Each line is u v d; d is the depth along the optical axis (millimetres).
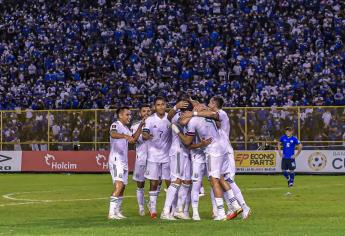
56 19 110062
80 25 108438
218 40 102062
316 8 101625
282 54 97000
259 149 82562
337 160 80500
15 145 89938
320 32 99062
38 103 98750
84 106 97750
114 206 35375
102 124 87250
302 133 81438
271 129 82250
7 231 28422
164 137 36281
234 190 34000
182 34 104250
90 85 99438
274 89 92438
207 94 93938
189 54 101312
